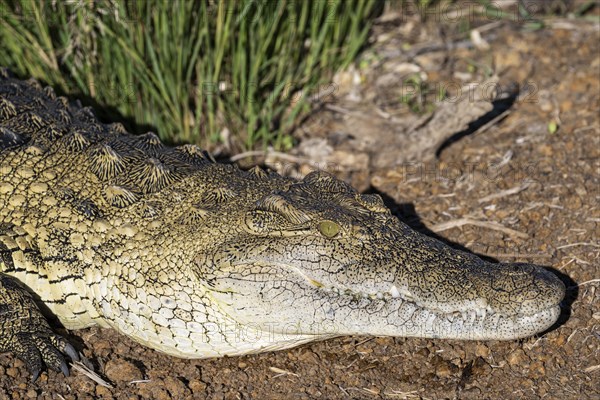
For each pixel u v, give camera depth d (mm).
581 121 16516
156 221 11852
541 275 11047
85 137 13242
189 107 16422
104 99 16172
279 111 16875
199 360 11984
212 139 16344
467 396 11359
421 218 14648
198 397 11344
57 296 12164
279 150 16531
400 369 11820
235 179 12523
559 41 19078
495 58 18672
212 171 12719
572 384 11375
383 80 18266
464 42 19266
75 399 11156
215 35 15727
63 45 15953
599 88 17328
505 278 10945
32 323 11773
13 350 11609
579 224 13961
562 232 13875
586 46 18750
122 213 12086
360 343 12211
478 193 15094
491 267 11211
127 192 12117
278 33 16344
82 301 12078
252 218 11234
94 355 11984
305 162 16219
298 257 11023
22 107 14062
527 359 11797
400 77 18328
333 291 11039
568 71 18016
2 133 13055
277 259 11039
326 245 11039
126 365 11648
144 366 11867
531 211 14438
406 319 10945
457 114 15625
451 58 18859
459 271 11070
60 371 11500
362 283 10953
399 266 11023
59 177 12719
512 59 18500
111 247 11820
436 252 11344
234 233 11344
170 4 15023
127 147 13141
